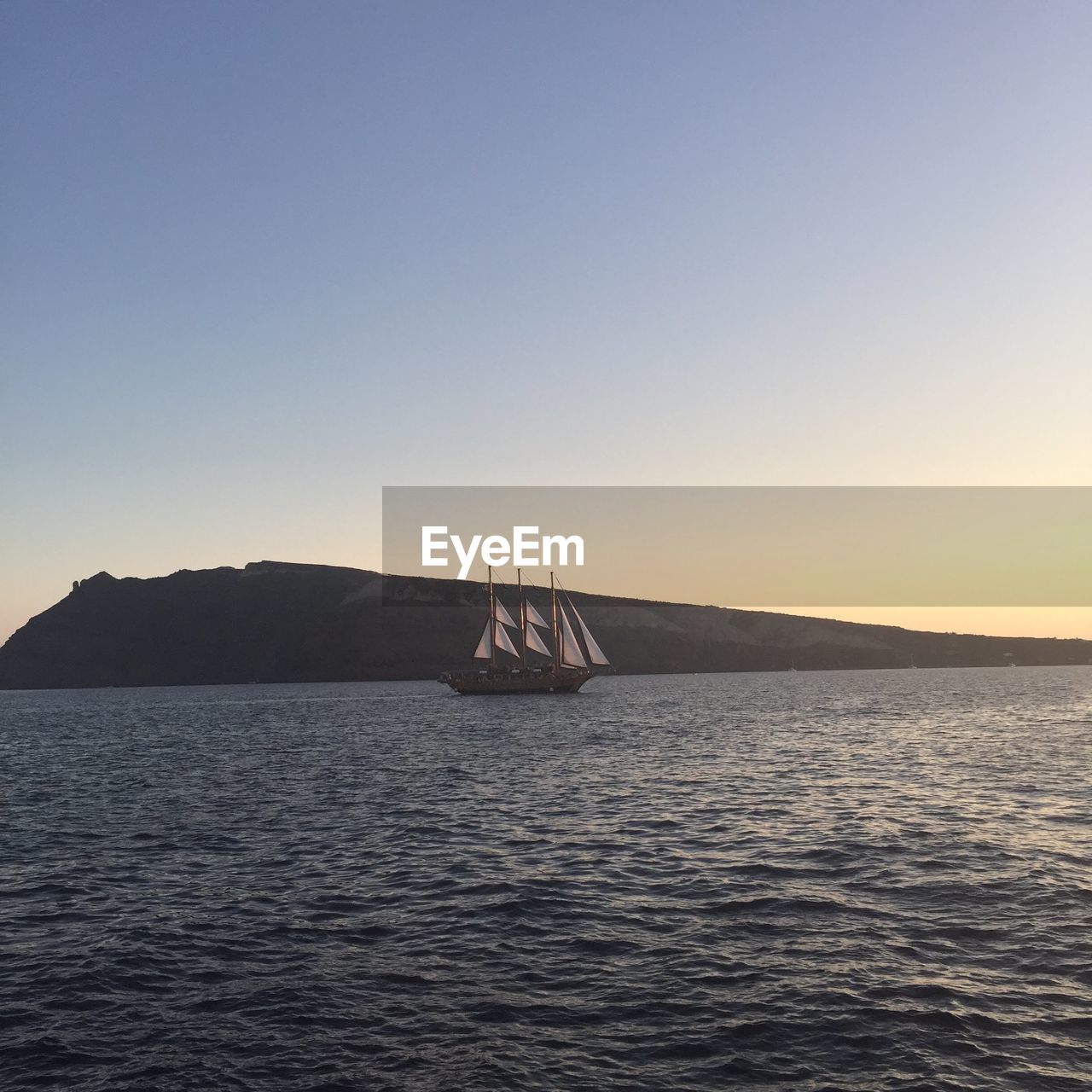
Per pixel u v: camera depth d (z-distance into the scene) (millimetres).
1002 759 42375
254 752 56375
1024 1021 11922
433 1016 12664
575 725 75250
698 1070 10859
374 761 48688
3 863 23359
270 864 22516
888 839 23547
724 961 14586
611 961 14758
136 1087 10773
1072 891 17969
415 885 20047
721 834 24984
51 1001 13547
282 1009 13023
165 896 19562
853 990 13102
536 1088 10523
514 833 26031
